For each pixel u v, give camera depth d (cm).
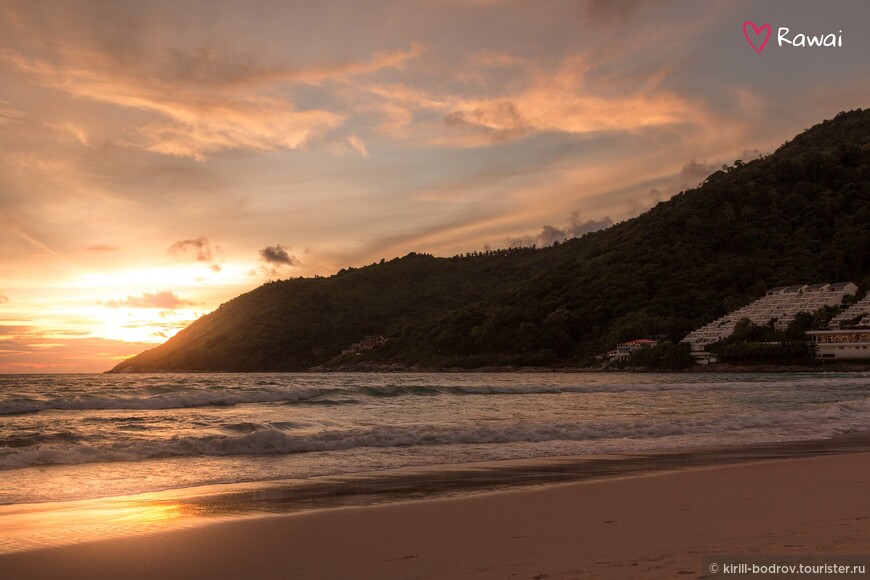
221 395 3412
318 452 1731
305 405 3412
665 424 2275
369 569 673
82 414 2747
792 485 1132
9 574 684
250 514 974
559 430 2095
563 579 584
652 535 763
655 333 15050
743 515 867
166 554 754
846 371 12062
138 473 1408
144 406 3159
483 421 2562
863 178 18462
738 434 2142
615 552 684
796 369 12338
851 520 805
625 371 13912
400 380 9281
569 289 17738
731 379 8962
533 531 820
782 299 14962
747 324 13962
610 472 1366
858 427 2350
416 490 1177
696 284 16575
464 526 866
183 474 1395
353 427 2278
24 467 1487
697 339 14100
